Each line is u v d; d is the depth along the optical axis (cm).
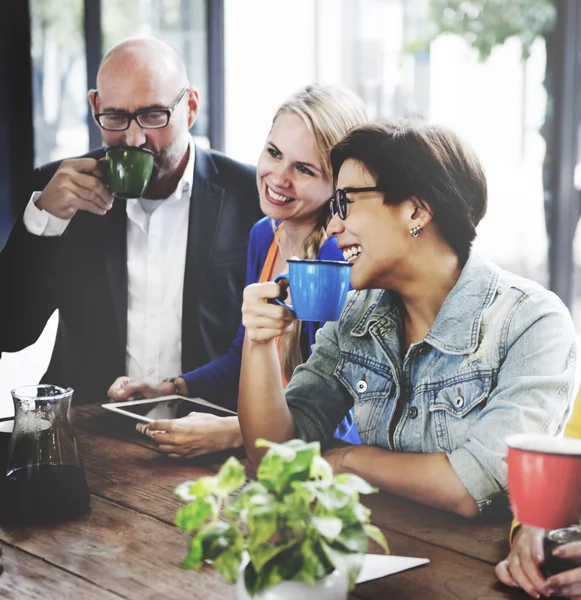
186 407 193
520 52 421
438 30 441
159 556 120
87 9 406
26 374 354
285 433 160
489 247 434
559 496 99
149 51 238
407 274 157
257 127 468
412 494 140
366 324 165
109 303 249
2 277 238
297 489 90
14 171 396
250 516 89
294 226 218
